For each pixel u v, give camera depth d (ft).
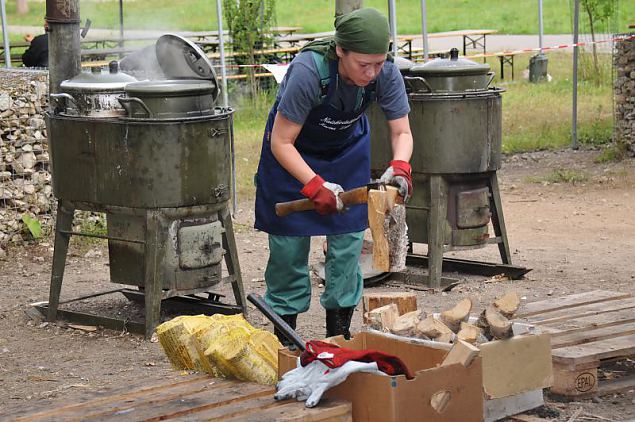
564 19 109.70
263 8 60.85
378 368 12.92
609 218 32.63
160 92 19.89
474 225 24.90
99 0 110.11
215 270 21.31
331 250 17.58
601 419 14.70
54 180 21.49
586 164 41.98
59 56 24.06
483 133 24.18
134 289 24.27
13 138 29.96
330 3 129.90
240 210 35.09
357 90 15.88
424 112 24.07
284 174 17.13
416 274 25.22
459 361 13.01
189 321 16.12
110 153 20.31
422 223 24.99
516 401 14.53
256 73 58.65
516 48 84.84
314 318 22.08
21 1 116.98
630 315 17.92
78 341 20.67
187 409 13.08
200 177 20.39
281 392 13.26
